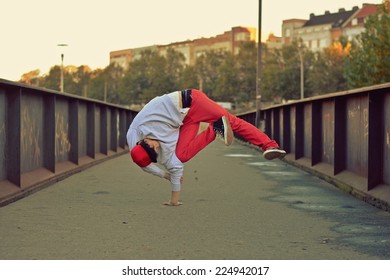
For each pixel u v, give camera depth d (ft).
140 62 458.50
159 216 24.29
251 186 35.06
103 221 23.03
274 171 44.91
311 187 34.71
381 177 29.07
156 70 429.38
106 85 504.43
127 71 469.57
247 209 26.35
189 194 31.24
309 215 24.89
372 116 29.25
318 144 43.75
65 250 18.22
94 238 19.92
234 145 93.61
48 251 18.08
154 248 18.62
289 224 22.82
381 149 29.12
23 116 32.63
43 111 37.22
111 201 28.40
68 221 22.95
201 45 624.59
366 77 117.91
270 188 34.12
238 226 22.33
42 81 605.73
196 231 21.29
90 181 37.22
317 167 42.34
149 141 25.52
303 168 45.96
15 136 29.50
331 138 39.45
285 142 58.08
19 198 28.76
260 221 23.41
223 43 599.16
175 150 26.04
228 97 352.49
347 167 35.81
